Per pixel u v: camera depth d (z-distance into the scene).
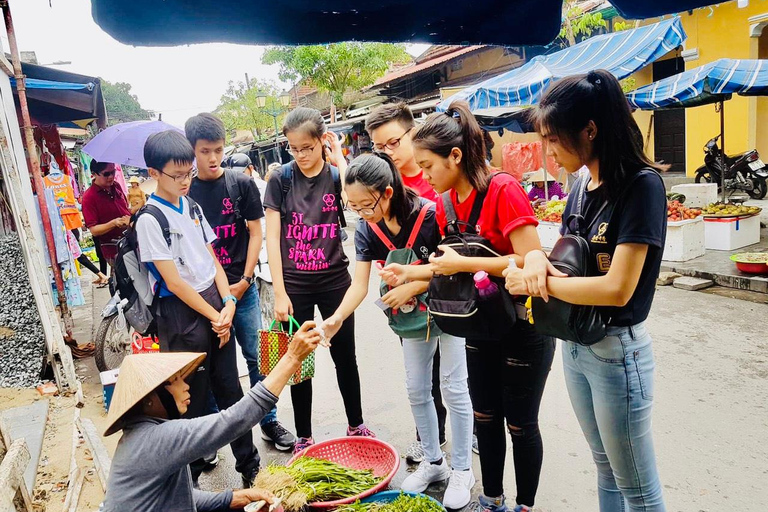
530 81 8.47
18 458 2.33
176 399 2.00
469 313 2.30
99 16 1.66
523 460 2.55
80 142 16.72
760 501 2.86
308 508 2.62
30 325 5.70
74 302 7.39
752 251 7.62
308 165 3.32
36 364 5.11
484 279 2.24
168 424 1.91
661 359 4.68
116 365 5.04
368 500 2.71
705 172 11.70
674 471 3.14
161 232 2.86
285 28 1.97
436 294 2.42
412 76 19.02
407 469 3.39
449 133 2.34
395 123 3.32
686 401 3.93
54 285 7.18
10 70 5.80
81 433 3.87
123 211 6.72
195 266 3.03
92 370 5.35
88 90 7.42
